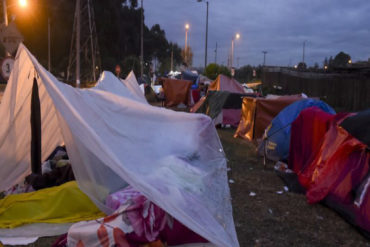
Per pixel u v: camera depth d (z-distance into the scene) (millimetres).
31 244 3949
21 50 4734
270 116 9727
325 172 5246
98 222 3721
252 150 9000
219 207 4062
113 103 4715
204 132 5020
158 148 4562
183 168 4305
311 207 5168
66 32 53656
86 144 3725
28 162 5445
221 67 34781
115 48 57875
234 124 12922
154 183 3803
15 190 5277
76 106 4133
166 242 3750
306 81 21281
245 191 5902
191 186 4090
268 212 4996
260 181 6461
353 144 4762
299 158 6453
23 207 4430
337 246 4043
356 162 4770
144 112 4844
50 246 3906
